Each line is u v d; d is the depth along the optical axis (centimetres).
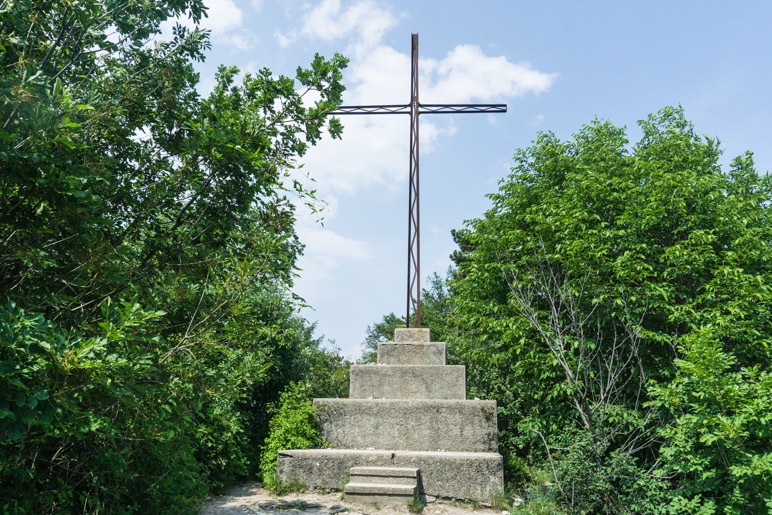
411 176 1458
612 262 1197
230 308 615
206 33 725
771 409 858
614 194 1295
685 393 965
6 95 432
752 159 1436
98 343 414
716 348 923
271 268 643
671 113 1484
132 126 660
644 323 1216
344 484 1112
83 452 541
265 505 1020
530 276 1245
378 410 1256
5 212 476
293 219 684
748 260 1215
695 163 1339
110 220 490
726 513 866
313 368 1692
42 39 604
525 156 1680
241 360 755
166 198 644
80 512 573
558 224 1314
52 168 438
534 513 970
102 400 500
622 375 1208
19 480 499
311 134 720
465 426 1218
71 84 614
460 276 3073
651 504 939
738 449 841
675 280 1239
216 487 1125
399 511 1012
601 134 1566
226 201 639
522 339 1297
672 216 1255
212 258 644
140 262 637
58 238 513
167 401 561
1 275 507
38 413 390
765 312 1126
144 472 631
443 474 1099
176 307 650
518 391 1577
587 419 1030
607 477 969
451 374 1327
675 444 947
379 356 1384
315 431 1258
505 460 1377
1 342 368
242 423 1272
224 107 688
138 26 661
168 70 677
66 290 545
